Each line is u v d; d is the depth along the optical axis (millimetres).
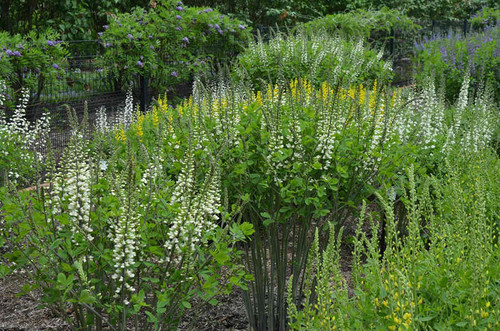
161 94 9953
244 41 11250
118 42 9133
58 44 8180
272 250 3773
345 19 12969
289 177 3600
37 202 2949
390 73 9406
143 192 3020
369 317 2352
